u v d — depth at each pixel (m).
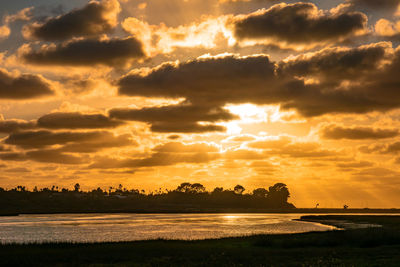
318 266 39.22
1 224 155.88
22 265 42.75
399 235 63.31
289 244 59.69
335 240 62.78
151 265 41.91
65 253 50.41
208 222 167.88
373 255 47.72
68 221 179.88
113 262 44.31
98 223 159.38
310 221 178.12
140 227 130.88
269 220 191.38
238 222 168.25
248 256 47.62
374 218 180.75
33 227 133.50
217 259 45.34
